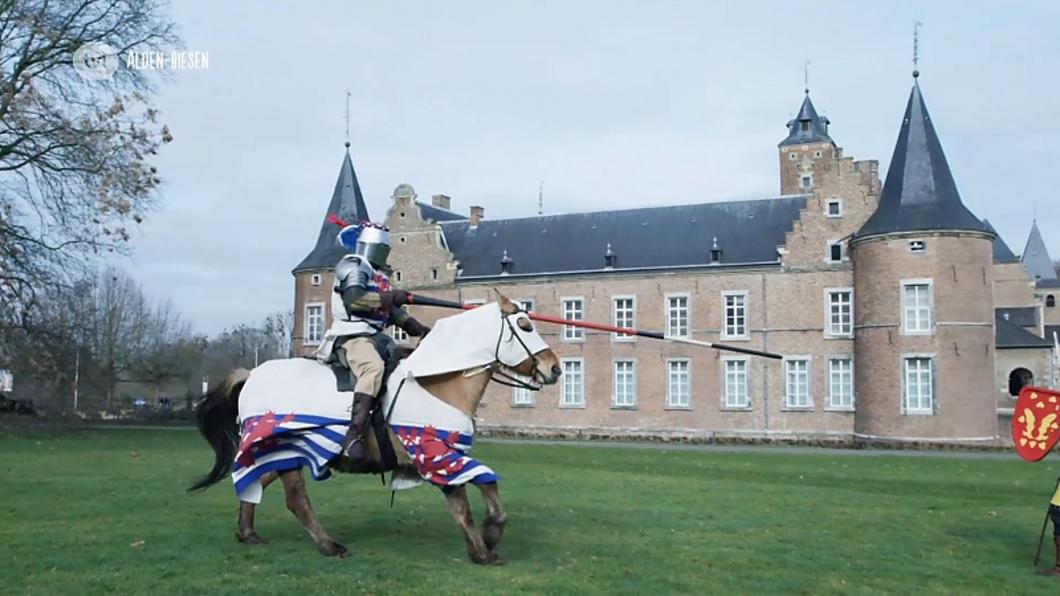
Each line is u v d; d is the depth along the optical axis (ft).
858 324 134.62
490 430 163.43
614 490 51.44
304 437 28.96
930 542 34.94
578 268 159.74
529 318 29.19
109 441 99.45
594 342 156.46
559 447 112.27
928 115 135.03
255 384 30.01
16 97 99.19
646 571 28.04
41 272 106.01
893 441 127.65
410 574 26.73
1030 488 60.44
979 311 126.72
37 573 26.63
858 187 140.56
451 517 38.50
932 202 129.49
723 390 146.72
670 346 150.82
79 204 103.76
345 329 29.27
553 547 31.78
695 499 47.44
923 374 127.34
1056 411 30.66
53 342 113.70
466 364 28.40
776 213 152.35
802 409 140.97
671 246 155.22
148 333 233.55
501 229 175.63
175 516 37.78
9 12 99.35
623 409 153.17
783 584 26.91
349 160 189.26
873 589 26.63
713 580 27.17
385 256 30.58
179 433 119.96
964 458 97.45
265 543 31.37
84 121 102.22
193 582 25.58
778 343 143.43
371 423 28.66
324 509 40.60
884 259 130.11
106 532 33.45
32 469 60.90
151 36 106.93
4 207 102.47
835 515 41.98
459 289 168.14
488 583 25.79
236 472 29.81
